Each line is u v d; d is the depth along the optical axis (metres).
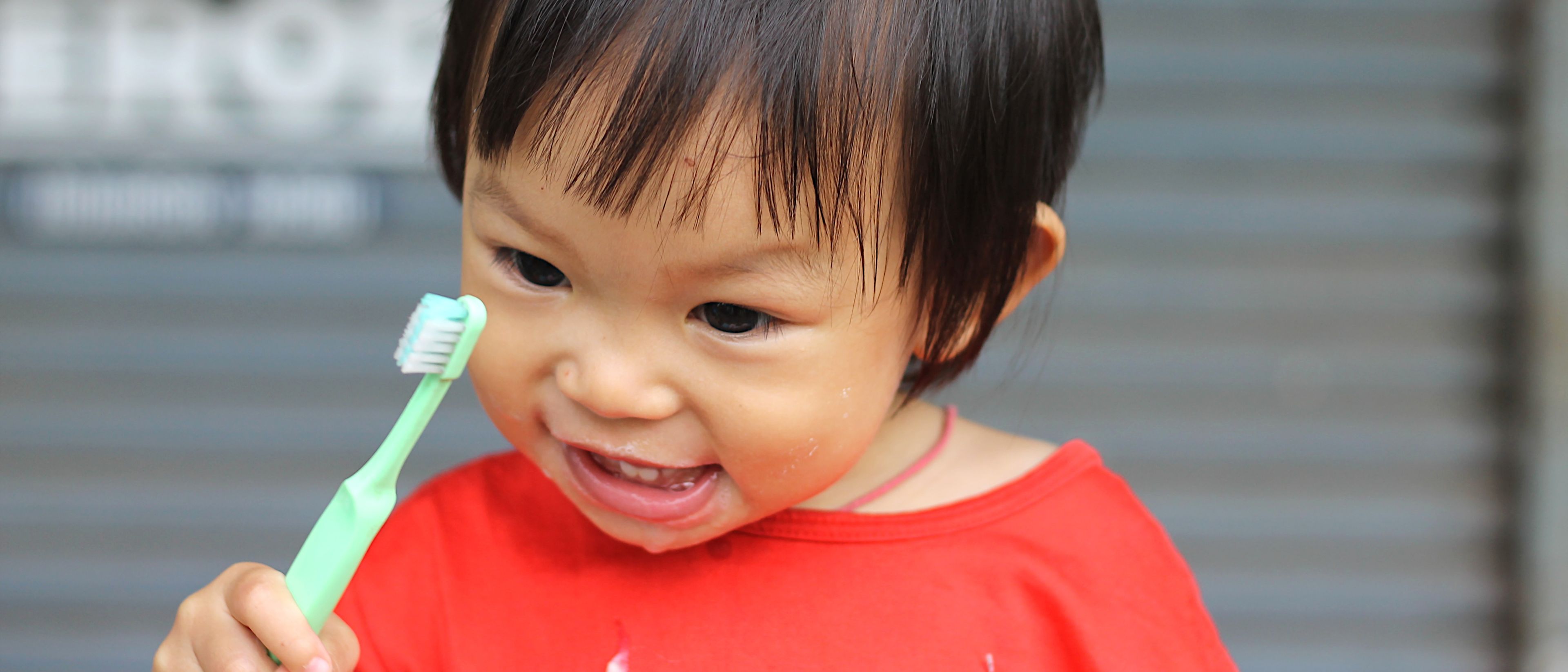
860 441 0.79
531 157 0.71
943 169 0.78
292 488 2.40
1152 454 2.40
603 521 0.80
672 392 0.73
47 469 2.36
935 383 0.91
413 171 2.29
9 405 2.34
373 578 0.88
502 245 0.75
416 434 0.69
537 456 0.80
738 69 0.69
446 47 0.90
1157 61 2.35
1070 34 0.93
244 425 2.38
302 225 2.30
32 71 2.21
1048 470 0.93
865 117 0.72
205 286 2.32
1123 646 0.87
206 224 2.29
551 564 0.89
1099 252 2.37
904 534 0.88
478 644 0.86
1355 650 2.44
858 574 0.87
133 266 2.30
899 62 0.74
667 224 0.68
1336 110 2.36
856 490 0.92
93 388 2.35
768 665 0.84
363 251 2.32
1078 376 2.38
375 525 0.70
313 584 0.70
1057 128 0.93
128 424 2.36
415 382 2.38
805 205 0.70
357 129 2.25
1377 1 2.35
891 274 0.77
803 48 0.70
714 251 0.69
